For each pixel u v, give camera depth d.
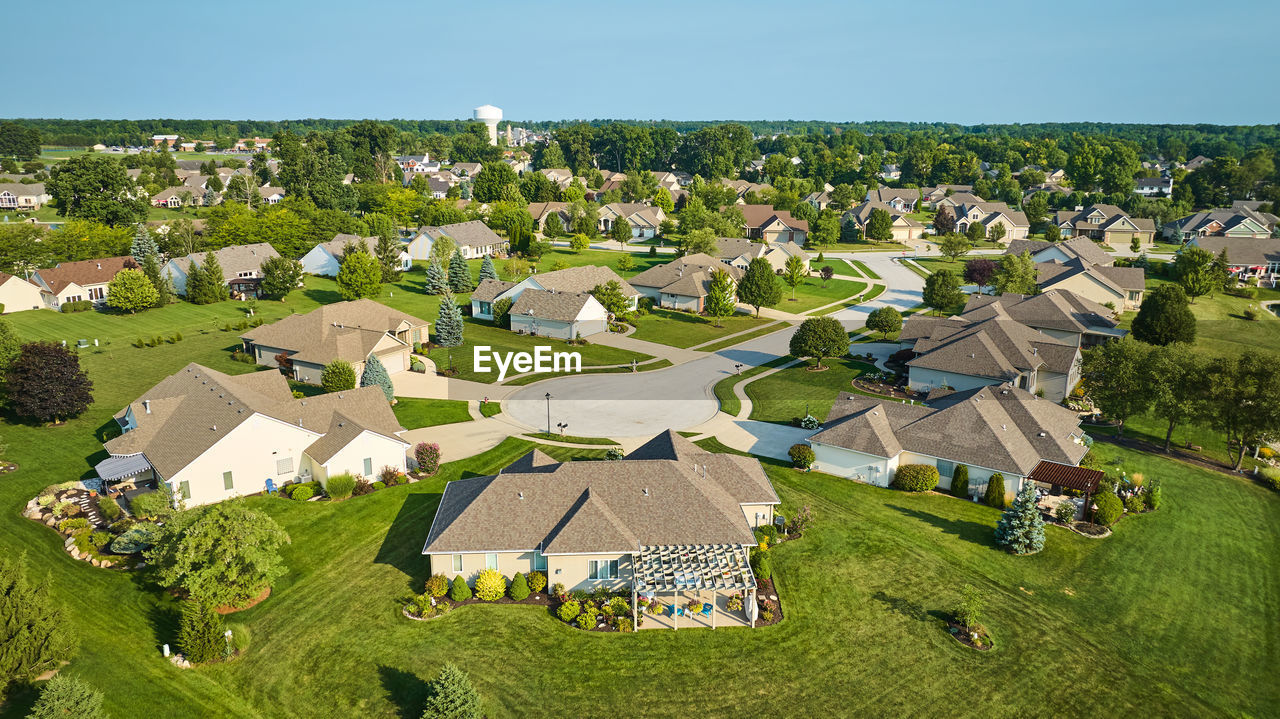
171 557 36.53
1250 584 40.81
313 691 31.52
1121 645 35.59
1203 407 54.91
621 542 38.53
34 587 32.56
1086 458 55.03
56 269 99.19
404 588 38.78
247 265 112.44
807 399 70.31
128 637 34.34
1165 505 49.75
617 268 134.25
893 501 49.91
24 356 56.88
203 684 31.70
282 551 41.94
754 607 36.44
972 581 40.62
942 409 54.56
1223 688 32.88
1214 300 112.12
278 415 50.28
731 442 59.66
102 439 56.19
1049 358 71.69
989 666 33.88
